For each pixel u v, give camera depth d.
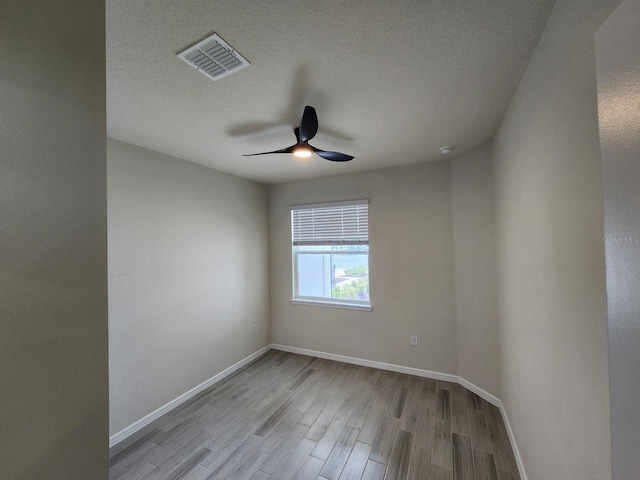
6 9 0.54
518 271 1.71
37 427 0.57
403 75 1.47
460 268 2.81
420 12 1.07
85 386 0.65
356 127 2.13
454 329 2.92
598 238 0.81
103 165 0.71
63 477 0.61
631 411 0.52
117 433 2.14
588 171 0.85
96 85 0.71
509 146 1.82
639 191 0.50
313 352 3.72
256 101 1.70
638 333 0.51
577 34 0.89
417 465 1.83
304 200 3.78
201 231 2.96
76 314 0.64
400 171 3.19
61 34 0.63
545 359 1.29
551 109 1.12
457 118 1.99
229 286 3.30
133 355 2.29
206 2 0.99
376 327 3.32
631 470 0.52
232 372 3.27
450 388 2.79
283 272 3.94
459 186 2.79
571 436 1.02
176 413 2.47
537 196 1.32
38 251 0.58
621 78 0.54
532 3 1.04
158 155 2.55
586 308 0.89
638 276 0.51
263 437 2.13
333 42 1.21
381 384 2.91
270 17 1.07
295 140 2.30
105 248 0.71
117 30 1.10
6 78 0.54
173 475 1.79
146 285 2.41
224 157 2.73
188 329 2.77
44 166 0.59
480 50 1.29
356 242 3.46
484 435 2.09
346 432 2.17
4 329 0.53
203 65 1.35
